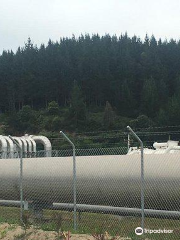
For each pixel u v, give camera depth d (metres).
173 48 111.19
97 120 81.38
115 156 12.18
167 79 98.94
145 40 115.56
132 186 11.52
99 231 9.62
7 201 14.12
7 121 87.19
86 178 12.52
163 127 69.62
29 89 100.50
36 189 13.98
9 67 102.94
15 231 10.63
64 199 13.47
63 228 10.59
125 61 100.44
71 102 85.06
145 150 13.97
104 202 12.51
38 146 34.91
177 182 10.66
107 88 95.62
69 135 76.31
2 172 15.09
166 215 10.38
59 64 102.06
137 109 90.25
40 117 85.69
